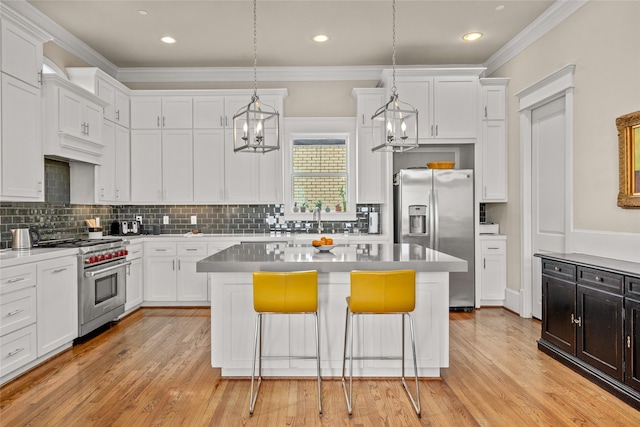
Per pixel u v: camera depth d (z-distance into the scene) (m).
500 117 5.27
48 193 4.37
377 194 5.53
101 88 4.86
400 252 3.46
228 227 5.94
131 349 3.75
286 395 2.85
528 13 4.26
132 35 4.75
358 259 3.01
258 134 3.27
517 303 4.95
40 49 3.78
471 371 3.23
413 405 2.69
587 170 3.69
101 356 3.57
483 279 5.27
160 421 2.49
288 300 2.65
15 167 3.45
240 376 3.15
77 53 4.94
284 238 5.35
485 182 5.26
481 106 5.24
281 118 5.59
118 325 4.55
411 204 5.13
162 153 5.60
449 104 5.21
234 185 5.62
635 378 2.61
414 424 2.46
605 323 2.86
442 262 2.91
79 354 3.62
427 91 5.20
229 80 5.91
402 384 3.02
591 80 3.63
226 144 5.61
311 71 5.84
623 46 3.26
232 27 4.56
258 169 5.62
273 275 2.63
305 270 2.85
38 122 3.75
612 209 3.38
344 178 5.93
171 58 5.46
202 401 2.76
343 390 2.93
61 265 3.62
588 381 3.01
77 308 3.86
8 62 3.36
